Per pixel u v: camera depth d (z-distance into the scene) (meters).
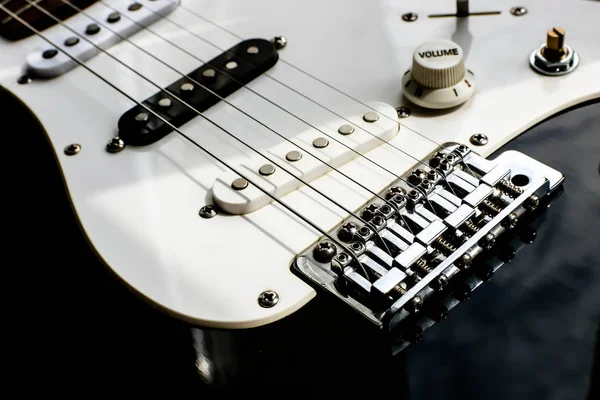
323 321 0.39
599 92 0.43
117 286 0.55
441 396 0.37
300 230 0.40
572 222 0.40
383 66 0.45
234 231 0.40
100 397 0.51
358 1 0.48
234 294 0.39
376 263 0.39
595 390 0.37
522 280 0.39
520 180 0.41
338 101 0.44
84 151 0.44
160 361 0.51
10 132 0.59
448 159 0.41
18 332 0.54
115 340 0.53
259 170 0.41
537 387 0.37
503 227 0.40
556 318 0.38
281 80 0.45
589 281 0.39
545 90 0.43
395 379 0.38
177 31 0.48
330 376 0.39
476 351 0.38
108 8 0.49
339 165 0.42
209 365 0.42
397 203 0.40
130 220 0.41
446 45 0.43
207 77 0.45
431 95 0.43
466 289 0.39
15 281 0.56
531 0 0.46
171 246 0.40
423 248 0.39
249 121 0.44
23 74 0.47
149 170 0.43
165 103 0.44
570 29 0.45
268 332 0.39
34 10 0.49
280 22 0.48
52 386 0.52
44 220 0.58
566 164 0.41
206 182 0.42
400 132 0.43
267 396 0.41
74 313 0.54
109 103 0.45
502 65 0.44
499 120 0.42
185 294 0.39
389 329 0.38
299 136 0.42
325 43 0.46
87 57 0.47
